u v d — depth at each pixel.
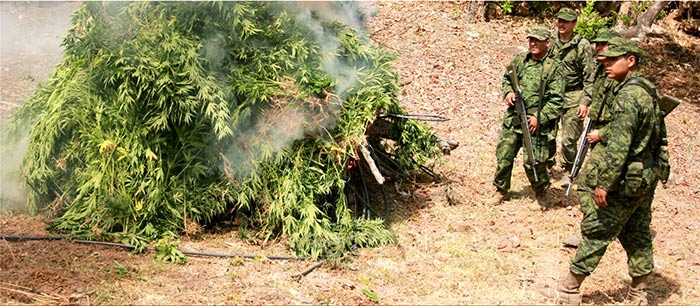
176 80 5.76
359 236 5.99
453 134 9.18
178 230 5.96
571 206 7.33
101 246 5.59
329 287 5.32
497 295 5.42
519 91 6.94
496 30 12.81
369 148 6.88
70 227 5.76
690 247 6.59
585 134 5.71
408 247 6.12
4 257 5.27
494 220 6.91
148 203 5.80
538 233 6.68
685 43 13.20
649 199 5.19
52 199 6.25
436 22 12.84
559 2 13.66
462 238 6.40
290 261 5.70
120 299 4.91
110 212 5.76
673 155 9.13
